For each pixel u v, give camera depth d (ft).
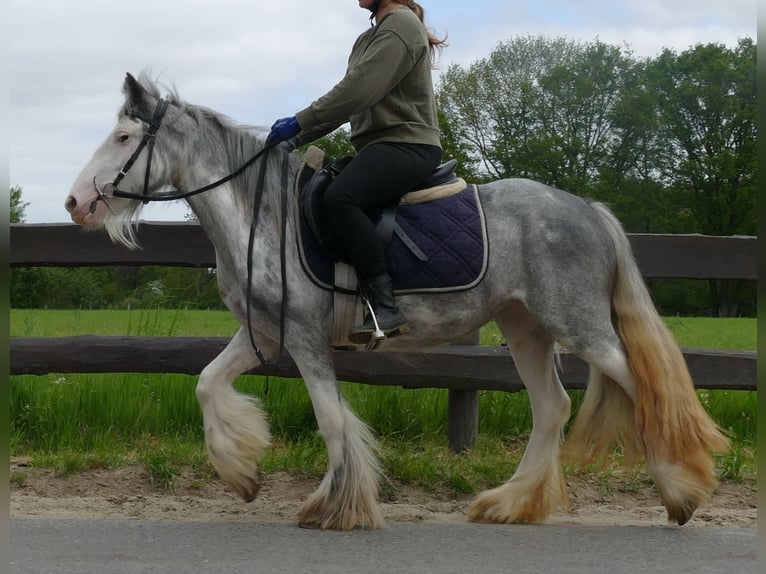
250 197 15.25
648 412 14.85
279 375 19.67
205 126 15.42
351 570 12.21
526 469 16.03
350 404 21.56
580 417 15.76
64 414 20.97
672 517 15.21
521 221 15.30
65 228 19.83
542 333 16.20
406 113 15.29
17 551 12.89
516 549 13.52
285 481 18.07
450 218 15.24
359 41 15.67
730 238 20.03
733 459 18.76
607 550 13.52
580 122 162.71
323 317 15.10
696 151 165.78
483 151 161.89
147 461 18.42
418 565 12.53
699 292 123.34
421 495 17.71
